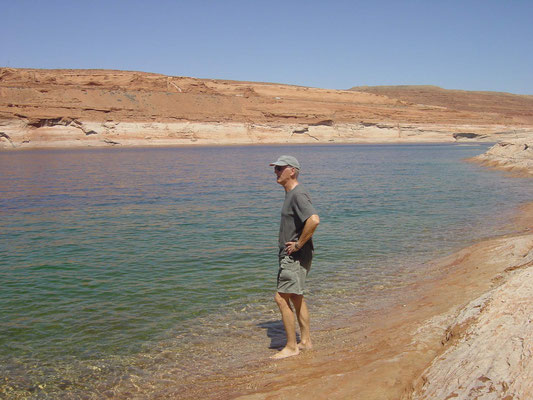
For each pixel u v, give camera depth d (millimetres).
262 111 129500
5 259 11031
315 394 4379
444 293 7883
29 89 110375
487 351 3939
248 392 4812
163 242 12828
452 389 3639
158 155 67062
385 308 7594
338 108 140250
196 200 21594
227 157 61500
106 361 5887
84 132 99688
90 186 27781
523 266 8164
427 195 23109
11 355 6051
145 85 133000
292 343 5887
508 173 34969
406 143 126938
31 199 22031
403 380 4418
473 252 10711
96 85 130125
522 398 3168
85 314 7480
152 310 7672
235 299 8203
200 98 129625
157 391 5137
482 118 154250
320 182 29625
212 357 5977
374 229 14703
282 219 5527
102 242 12859
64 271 9984
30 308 7742
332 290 8758
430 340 5367
